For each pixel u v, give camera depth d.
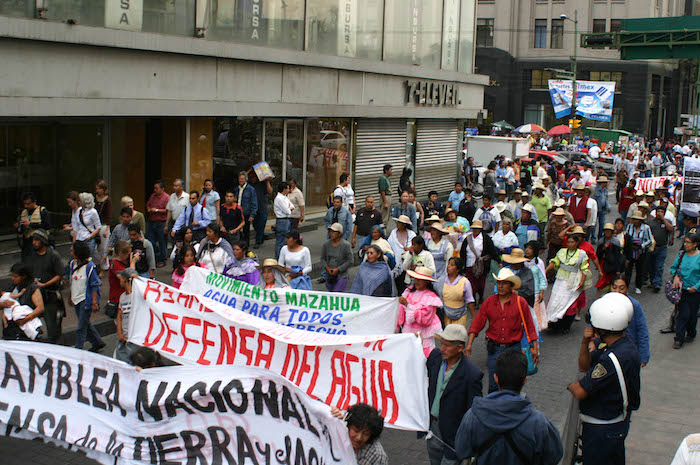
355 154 23.05
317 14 20.31
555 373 10.53
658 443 8.25
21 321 8.56
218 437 5.93
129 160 17.08
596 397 6.16
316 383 6.70
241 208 15.48
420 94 25.47
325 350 6.67
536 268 11.37
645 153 49.22
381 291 10.37
